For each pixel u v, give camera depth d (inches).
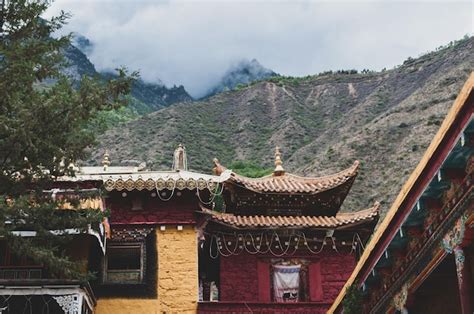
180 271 1157.1
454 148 548.4
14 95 787.4
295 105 4911.4
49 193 816.3
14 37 821.9
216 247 1346.0
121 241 1163.9
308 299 1302.9
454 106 522.0
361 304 852.6
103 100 789.2
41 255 768.9
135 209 1182.9
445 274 702.5
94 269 1116.5
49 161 787.4
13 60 787.4
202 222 1205.1
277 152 1494.8
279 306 1201.4
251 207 1378.0
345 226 1317.7
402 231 689.6
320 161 3526.1
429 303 741.3
